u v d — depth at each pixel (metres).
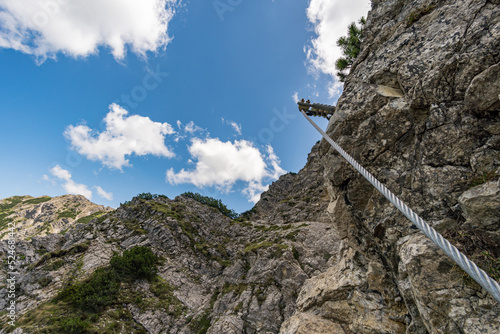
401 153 7.30
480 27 6.02
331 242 43.41
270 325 30.56
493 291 2.87
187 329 37.00
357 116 8.23
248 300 35.50
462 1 6.93
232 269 46.72
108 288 43.00
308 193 75.50
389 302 8.95
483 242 4.96
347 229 9.28
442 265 5.28
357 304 10.05
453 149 6.02
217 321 33.28
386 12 10.23
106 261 53.19
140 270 49.34
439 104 6.32
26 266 53.56
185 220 77.19
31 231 133.75
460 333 4.83
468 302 4.82
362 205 8.41
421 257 5.53
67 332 32.03
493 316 4.47
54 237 67.31
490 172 5.32
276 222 67.31
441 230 5.88
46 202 175.88
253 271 41.53
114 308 39.81
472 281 4.91
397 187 7.10
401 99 7.24
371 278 9.41
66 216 158.12
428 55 6.99
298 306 14.32
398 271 7.21
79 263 51.81
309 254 41.19
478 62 5.72
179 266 57.16
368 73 8.80
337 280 11.96
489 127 5.61
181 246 64.69
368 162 7.90
